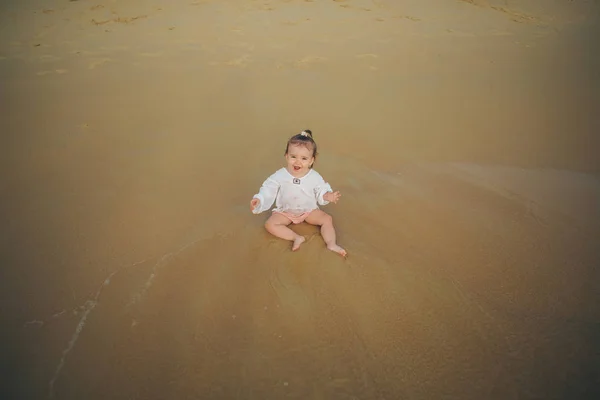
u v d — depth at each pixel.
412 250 1.73
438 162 2.32
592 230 1.84
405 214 1.94
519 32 3.77
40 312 1.47
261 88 2.95
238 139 2.46
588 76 3.12
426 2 4.30
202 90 2.90
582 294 1.54
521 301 1.52
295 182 1.85
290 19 3.93
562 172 2.26
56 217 1.88
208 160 2.29
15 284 1.56
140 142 2.41
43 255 1.69
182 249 1.72
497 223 1.88
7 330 1.41
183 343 1.37
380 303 1.50
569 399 1.24
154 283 1.57
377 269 1.63
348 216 1.92
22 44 3.44
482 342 1.38
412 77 3.12
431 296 1.53
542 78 3.11
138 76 3.04
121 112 2.65
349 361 1.32
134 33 3.66
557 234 1.82
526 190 2.11
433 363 1.32
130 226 1.85
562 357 1.34
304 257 1.67
